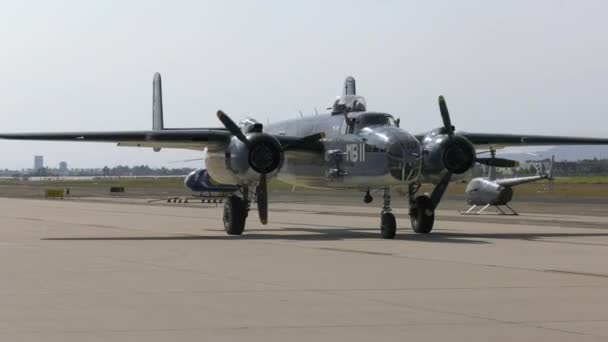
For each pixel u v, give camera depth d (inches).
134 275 1169.4
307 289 1030.4
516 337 740.0
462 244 1699.1
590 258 1408.7
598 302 930.7
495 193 3142.2
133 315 845.8
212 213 3287.4
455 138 1931.6
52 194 5428.2
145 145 2110.0
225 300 943.0
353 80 2449.6
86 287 1047.6
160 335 746.8
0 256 1446.9
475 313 858.8
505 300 944.9
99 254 1488.7
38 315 844.6
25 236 1958.7
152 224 2506.2
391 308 889.5
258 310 876.0
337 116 2057.1
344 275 1168.8
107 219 2800.2
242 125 2041.1
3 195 6082.7
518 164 2011.6
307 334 753.6
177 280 1115.3
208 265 1301.7
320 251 1546.5
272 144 1923.0
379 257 1425.9
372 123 1932.8
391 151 1811.0
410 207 2049.7
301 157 2121.1
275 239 1870.1
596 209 3545.8
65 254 1487.5
